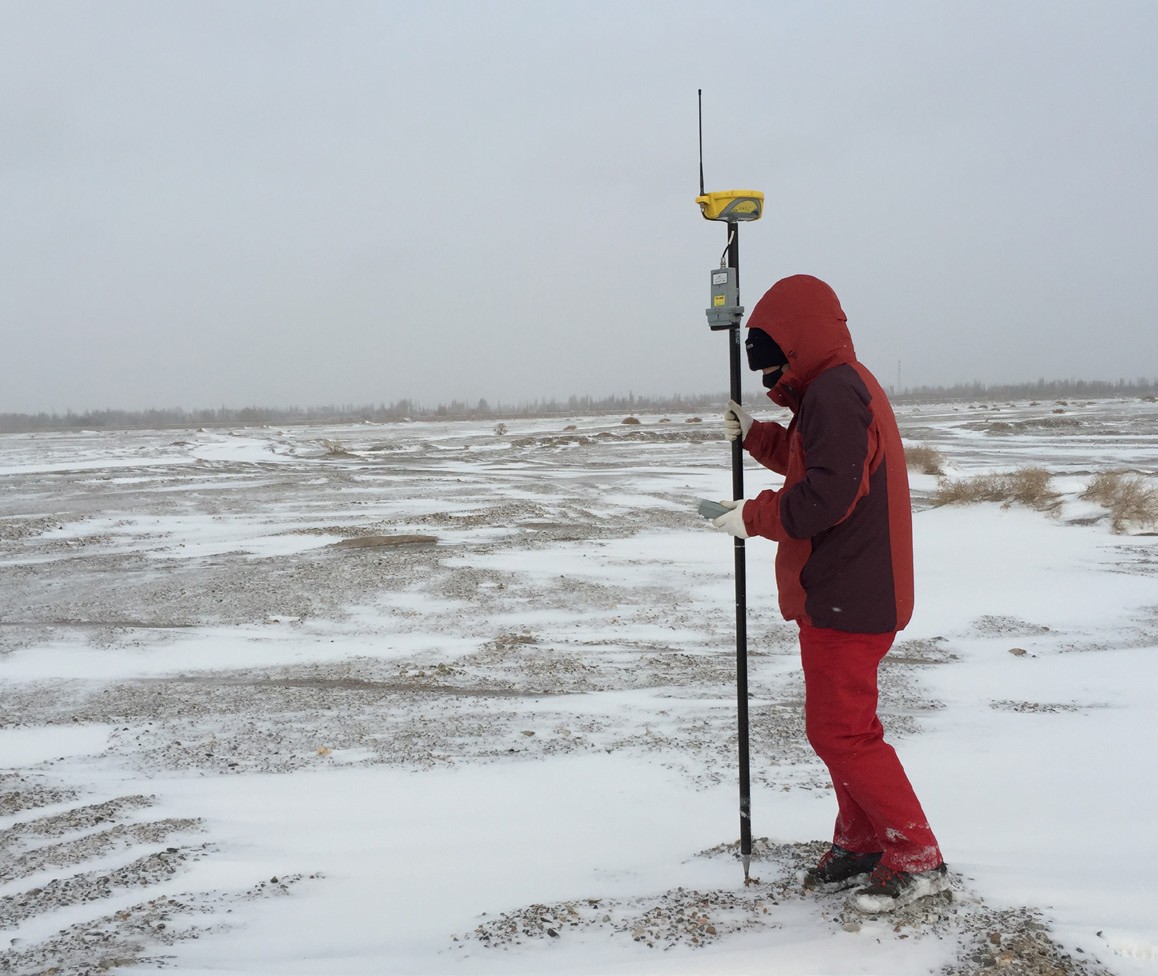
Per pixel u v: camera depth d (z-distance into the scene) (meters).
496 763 5.45
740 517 2.92
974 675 7.62
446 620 10.58
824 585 2.73
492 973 2.57
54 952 2.92
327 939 2.96
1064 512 17.02
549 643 9.41
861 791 2.76
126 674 8.41
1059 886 2.89
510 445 51.28
